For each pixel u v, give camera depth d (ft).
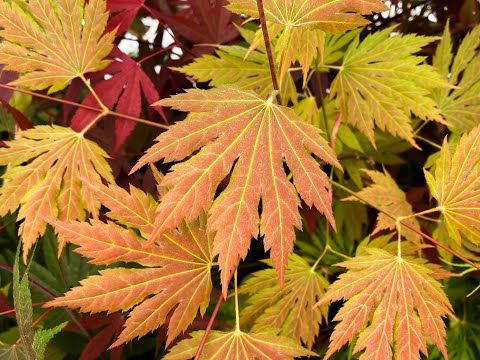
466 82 1.43
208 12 1.38
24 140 1.20
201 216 1.09
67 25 1.21
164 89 1.46
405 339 1.07
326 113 1.46
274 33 1.06
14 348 1.14
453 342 1.47
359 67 1.36
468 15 1.59
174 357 1.06
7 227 1.57
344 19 1.03
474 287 1.45
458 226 1.14
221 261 0.98
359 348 1.06
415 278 1.10
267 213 1.00
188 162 1.00
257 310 1.26
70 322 1.36
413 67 1.32
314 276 1.29
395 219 1.17
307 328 1.26
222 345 1.08
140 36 1.60
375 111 1.34
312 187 1.02
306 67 1.15
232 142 1.02
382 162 1.57
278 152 1.03
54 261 1.47
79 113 1.26
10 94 1.29
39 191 1.18
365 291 1.08
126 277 1.04
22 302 1.00
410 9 1.62
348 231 1.53
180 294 1.06
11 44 1.19
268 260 1.28
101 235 1.03
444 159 1.16
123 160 1.43
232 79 1.32
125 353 1.42
